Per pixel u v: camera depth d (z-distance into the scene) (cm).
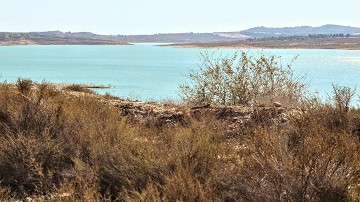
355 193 488
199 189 499
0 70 11319
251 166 527
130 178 571
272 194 475
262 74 1434
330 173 496
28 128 725
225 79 1457
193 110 1088
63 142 695
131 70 12294
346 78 7850
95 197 521
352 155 540
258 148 550
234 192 498
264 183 491
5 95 891
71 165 624
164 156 607
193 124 860
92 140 692
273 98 1280
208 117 927
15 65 14862
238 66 1455
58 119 774
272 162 504
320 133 639
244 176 512
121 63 17825
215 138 730
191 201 491
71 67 14038
